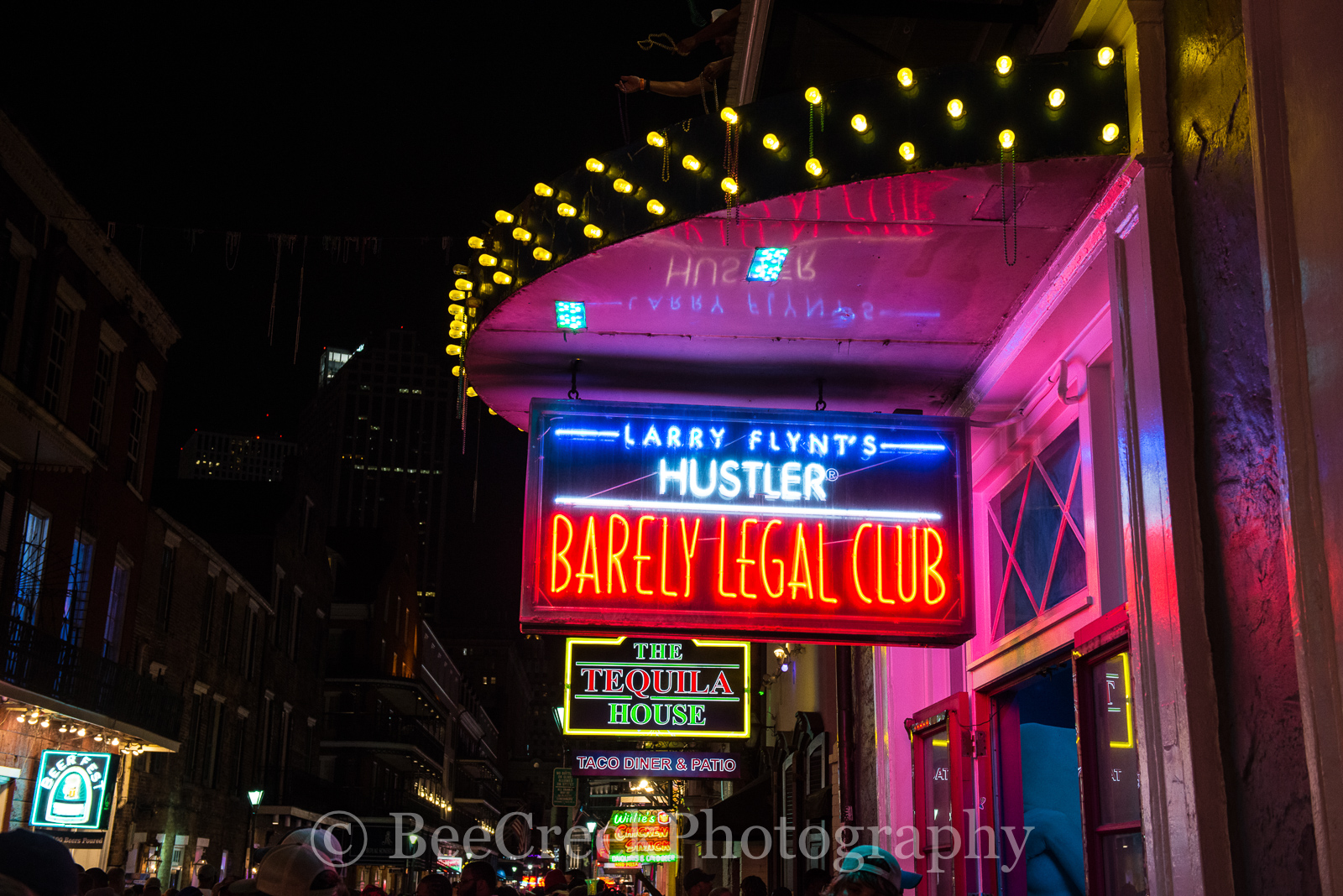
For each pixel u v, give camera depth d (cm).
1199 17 435
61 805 1700
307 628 3794
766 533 656
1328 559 333
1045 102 473
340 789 4059
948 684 851
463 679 8150
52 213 1738
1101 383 609
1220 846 390
